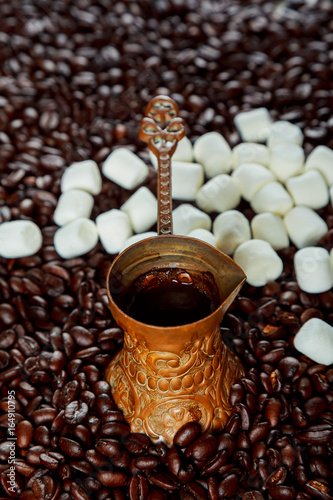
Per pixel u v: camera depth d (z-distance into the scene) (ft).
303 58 1.77
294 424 1.20
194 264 1.17
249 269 1.35
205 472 1.13
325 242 1.41
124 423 1.18
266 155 1.54
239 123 1.59
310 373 1.25
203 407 1.15
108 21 1.90
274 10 1.92
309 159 1.52
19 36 1.87
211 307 1.14
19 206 1.49
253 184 1.48
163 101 1.21
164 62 1.81
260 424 1.18
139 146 1.61
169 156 1.17
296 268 1.36
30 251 1.42
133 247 1.14
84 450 1.17
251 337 1.29
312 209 1.47
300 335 1.27
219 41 1.84
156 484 1.13
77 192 1.48
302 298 1.34
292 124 1.61
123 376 1.18
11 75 1.79
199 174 1.50
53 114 1.66
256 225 1.43
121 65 1.80
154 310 1.14
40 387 1.26
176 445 1.15
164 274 1.17
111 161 1.51
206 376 1.14
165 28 1.88
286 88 1.71
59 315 1.34
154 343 1.07
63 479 1.15
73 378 1.24
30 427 1.20
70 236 1.40
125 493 1.15
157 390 1.13
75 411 1.19
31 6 1.94
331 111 1.65
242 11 1.92
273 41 1.83
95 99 1.71
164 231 1.18
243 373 1.25
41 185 1.54
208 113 1.65
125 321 1.07
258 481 1.15
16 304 1.35
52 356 1.27
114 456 1.15
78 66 1.79
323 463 1.16
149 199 1.47
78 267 1.41
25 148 1.59
